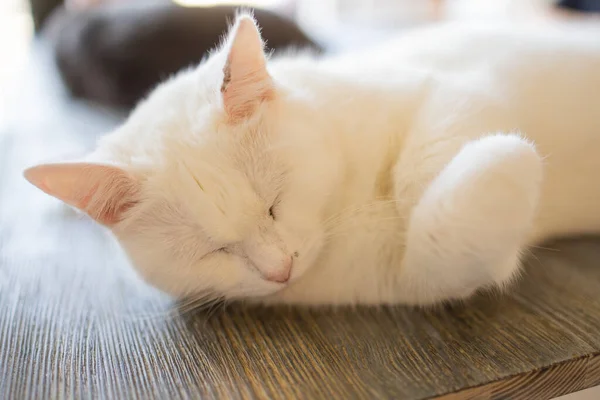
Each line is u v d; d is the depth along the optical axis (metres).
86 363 0.37
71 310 0.43
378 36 1.22
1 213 0.61
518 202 0.35
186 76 0.45
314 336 0.39
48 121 0.98
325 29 1.44
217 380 0.35
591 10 1.07
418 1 1.49
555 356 0.36
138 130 0.41
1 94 1.28
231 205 0.38
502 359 0.36
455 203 0.36
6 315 0.42
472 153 0.37
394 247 0.42
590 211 0.49
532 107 0.46
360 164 0.42
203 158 0.38
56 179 0.38
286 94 0.41
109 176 0.39
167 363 0.37
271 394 0.34
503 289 0.41
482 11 1.31
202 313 0.43
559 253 0.48
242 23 0.37
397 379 0.35
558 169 0.47
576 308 0.40
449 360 0.36
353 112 0.43
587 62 0.48
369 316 0.42
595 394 0.37
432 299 0.41
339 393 0.34
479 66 0.48
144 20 0.92
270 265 0.39
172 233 0.40
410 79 0.45
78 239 0.55
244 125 0.39
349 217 0.42
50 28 1.29
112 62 0.94
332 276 0.42
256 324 0.41
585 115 0.47
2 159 0.77
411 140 0.42
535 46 0.49
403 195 0.41
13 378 0.36
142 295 0.45
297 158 0.39
